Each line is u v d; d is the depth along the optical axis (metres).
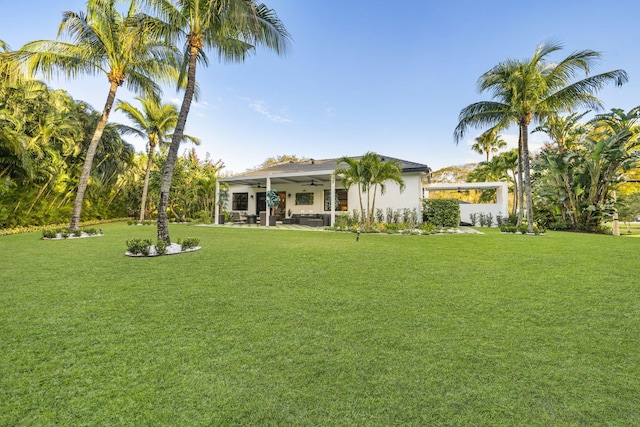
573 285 4.03
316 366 2.05
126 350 2.26
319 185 18.69
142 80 11.98
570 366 2.05
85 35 9.98
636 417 1.56
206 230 13.10
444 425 1.52
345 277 4.46
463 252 6.68
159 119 18.08
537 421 1.54
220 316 2.94
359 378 1.91
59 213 15.26
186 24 7.68
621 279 4.33
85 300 3.40
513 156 20.77
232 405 1.66
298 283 4.13
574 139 14.98
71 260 5.72
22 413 1.58
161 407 1.64
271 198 16.19
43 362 2.08
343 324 2.76
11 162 10.53
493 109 12.19
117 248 7.29
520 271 4.84
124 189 21.44
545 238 9.66
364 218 13.16
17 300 3.38
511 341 2.42
